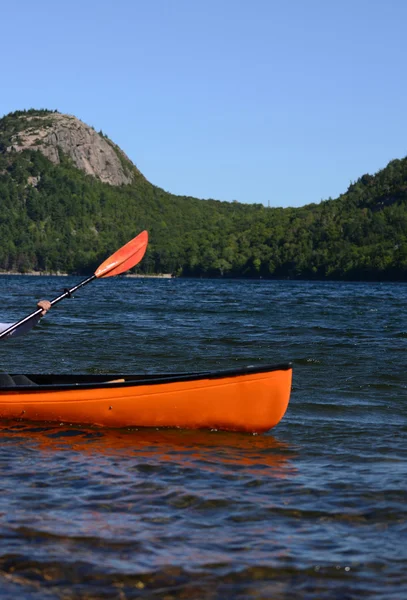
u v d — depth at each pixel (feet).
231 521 13.78
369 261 444.55
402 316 74.08
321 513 14.25
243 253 568.41
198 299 117.39
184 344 44.19
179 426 21.38
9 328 23.35
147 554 12.18
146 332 51.96
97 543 12.58
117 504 14.60
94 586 11.07
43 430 21.22
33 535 12.85
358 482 16.24
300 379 30.96
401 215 556.51
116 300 110.11
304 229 590.14
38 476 16.46
